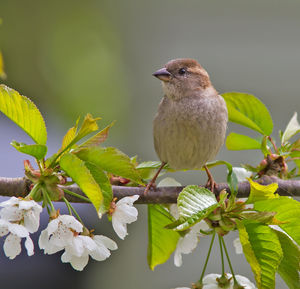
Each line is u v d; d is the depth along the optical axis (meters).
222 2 13.88
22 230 4.21
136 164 5.75
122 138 12.80
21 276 11.88
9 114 4.75
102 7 13.97
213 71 13.33
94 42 13.70
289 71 13.23
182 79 7.07
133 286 11.41
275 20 13.65
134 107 13.26
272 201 4.94
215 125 6.93
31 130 4.82
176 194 5.64
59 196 4.68
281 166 5.93
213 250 11.44
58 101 13.11
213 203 4.59
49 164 4.75
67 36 13.61
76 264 4.50
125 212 4.64
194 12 14.01
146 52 13.86
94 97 13.09
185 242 5.66
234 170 5.96
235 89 13.12
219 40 13.66
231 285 5.28
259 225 4.78
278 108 12.93
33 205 4.30
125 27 14.09
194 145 6.95
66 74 13.29
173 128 6.95
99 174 4.64
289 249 4.84
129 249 11.66
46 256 11.99
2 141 13.86
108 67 13.43
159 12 14.06
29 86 13.20
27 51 13.38
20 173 13.07
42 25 13.60
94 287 11.63
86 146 4.90
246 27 13.70
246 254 4.62
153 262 5.83
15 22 13.40
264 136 5.97
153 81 13.55
